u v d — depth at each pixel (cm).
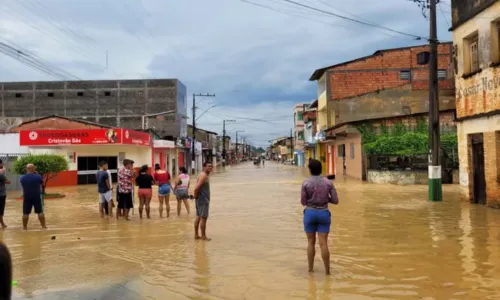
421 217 1250
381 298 566
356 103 3962
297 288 615
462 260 747
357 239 948
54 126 3438
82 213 1516
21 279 691
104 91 5638
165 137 4831
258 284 639
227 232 1082
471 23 1488
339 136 3509
